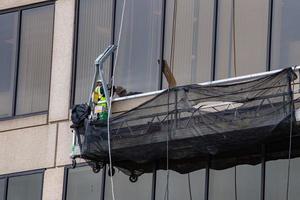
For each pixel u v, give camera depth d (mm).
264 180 48250
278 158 48125
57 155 54062
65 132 54125
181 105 48156
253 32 49281
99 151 49781
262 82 46594
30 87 55844
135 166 51375
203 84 48281
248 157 48875
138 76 52219
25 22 56781
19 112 55812
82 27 54812
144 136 48688
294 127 45812
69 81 54625
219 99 47469
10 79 56531
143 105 48969
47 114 54875
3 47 57125
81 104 51562
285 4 48719
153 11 52500
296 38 48188
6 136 55688
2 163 55406
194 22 51062
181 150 48969
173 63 51312
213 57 50125
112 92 51406
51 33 55844
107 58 53000
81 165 53188
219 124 47000
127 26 53125
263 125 46062
